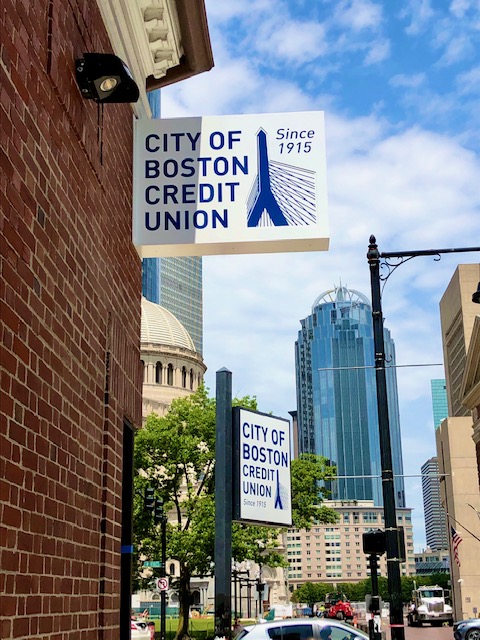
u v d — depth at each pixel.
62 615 5.14
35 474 4.66
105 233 6.88
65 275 5.50
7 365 4.22
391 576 12.95
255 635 15.45
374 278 14.99
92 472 6.14
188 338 104.56
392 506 13.34
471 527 94.19
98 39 6.94
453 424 98.81
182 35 9.10
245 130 8.17
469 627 32.22
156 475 43.31
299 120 8.20
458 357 114.12
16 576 4.26
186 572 43.00
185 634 42.22
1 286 4.18
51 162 5.27
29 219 4.73
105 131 6.96
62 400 5.31
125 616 7.84
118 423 7.14
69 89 5.79
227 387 15.36
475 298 20.81
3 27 4.42
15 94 4.57
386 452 13.65
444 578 145.75
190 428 43.19
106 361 6.76
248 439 15.98
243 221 7.94
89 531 5.98
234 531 40.12
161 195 8.04
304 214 7.93
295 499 42.12
